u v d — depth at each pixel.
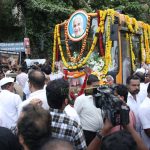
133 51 10.67
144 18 23.22
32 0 21.00
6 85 6.53
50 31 21.86
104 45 9.64
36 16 21.67
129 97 6.32
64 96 4.17
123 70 9.78
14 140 2.90
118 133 2.68
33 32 21.69
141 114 5.32
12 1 21.08
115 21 9.71
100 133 3.43
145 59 11.55
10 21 21.58
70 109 4.57
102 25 9.66
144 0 23.86
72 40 10.14
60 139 2.28
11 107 6.24
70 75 9.65
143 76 7.99
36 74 5.43
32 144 2.76
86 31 9.95
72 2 22.08
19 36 21.91
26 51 17.36
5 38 21.92
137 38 11.22
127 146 2.56
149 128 5.27
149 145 5.38
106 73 9.38
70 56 10.20
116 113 3.32
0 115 6.07
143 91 7.11
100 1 22.48
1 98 6.24
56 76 9.78
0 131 2.92
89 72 9.46
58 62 10.65
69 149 2.23
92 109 5.91
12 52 16.33
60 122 3.86
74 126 3.86
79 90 9.34
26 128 2.76
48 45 21.97
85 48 9.98
